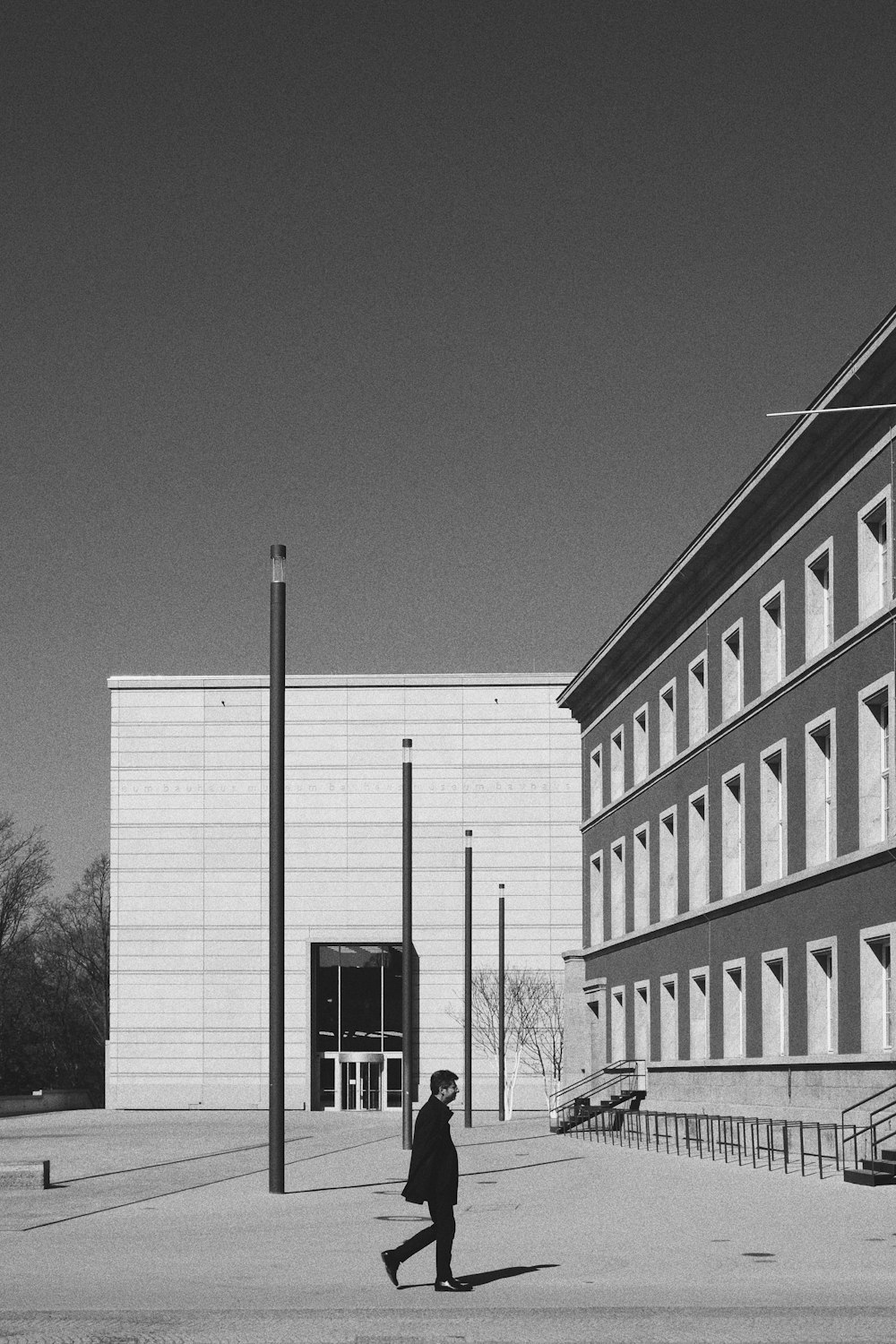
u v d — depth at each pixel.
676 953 46.50
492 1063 79.19
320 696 81.50
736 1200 24.11
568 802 80.75
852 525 33.06
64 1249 18.08
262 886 80.19
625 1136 43.41
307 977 79.38
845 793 33.09
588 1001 59.03
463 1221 21.23
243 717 81.19
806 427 33.84
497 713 81.38
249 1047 79.19
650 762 50.59
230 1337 11.62
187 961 79.88
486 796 80.88
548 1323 12.30
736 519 39.72
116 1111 77.69
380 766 81.00
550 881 80.25
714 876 42.84
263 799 80.56
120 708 81.50
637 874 51.84
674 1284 15.05
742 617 40.88
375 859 80.31
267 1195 25.19
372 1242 18.78
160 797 80.88
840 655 33.50
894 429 30.80
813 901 34.84
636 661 52.75
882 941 31.39
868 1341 11.30
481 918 80.19
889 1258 17.02
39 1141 45.97
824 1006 34.56
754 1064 38.22
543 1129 53.50
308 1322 12.45
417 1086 79.00
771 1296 14.14
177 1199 24.72
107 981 104.38
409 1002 38.03
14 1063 103.50
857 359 30.92
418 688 81.44
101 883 104.75
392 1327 12.13
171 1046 79.38
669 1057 47.44
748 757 40.00
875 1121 30.19
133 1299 13.95
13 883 90.62
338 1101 78.38
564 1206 23.48
